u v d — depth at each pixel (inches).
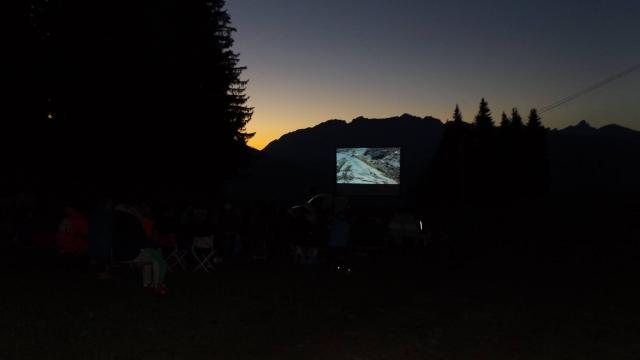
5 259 615.5
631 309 457.4
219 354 306.3
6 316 369.4
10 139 1069.8
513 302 480.1
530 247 1023.0
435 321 402.3
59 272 546.6
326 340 342.6
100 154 1146.0
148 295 452.4
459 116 3464.6
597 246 1045.2
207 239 601.6
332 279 581.6
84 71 1111.6
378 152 1245.1
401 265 731.4
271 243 749.9
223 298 454.6
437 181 3348.9
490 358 310.3
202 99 1387.8
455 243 1064.8
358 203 1720.0
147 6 1239.5
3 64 1021.8
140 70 1188.5
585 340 354.9
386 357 308.5
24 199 844.0
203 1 1435.8
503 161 3486.7
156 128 1221.1
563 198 1827.0
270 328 367.6
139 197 1106.1
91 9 1129.4
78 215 531.2
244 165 1637.6
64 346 307.7
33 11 1096.2
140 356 296.7
